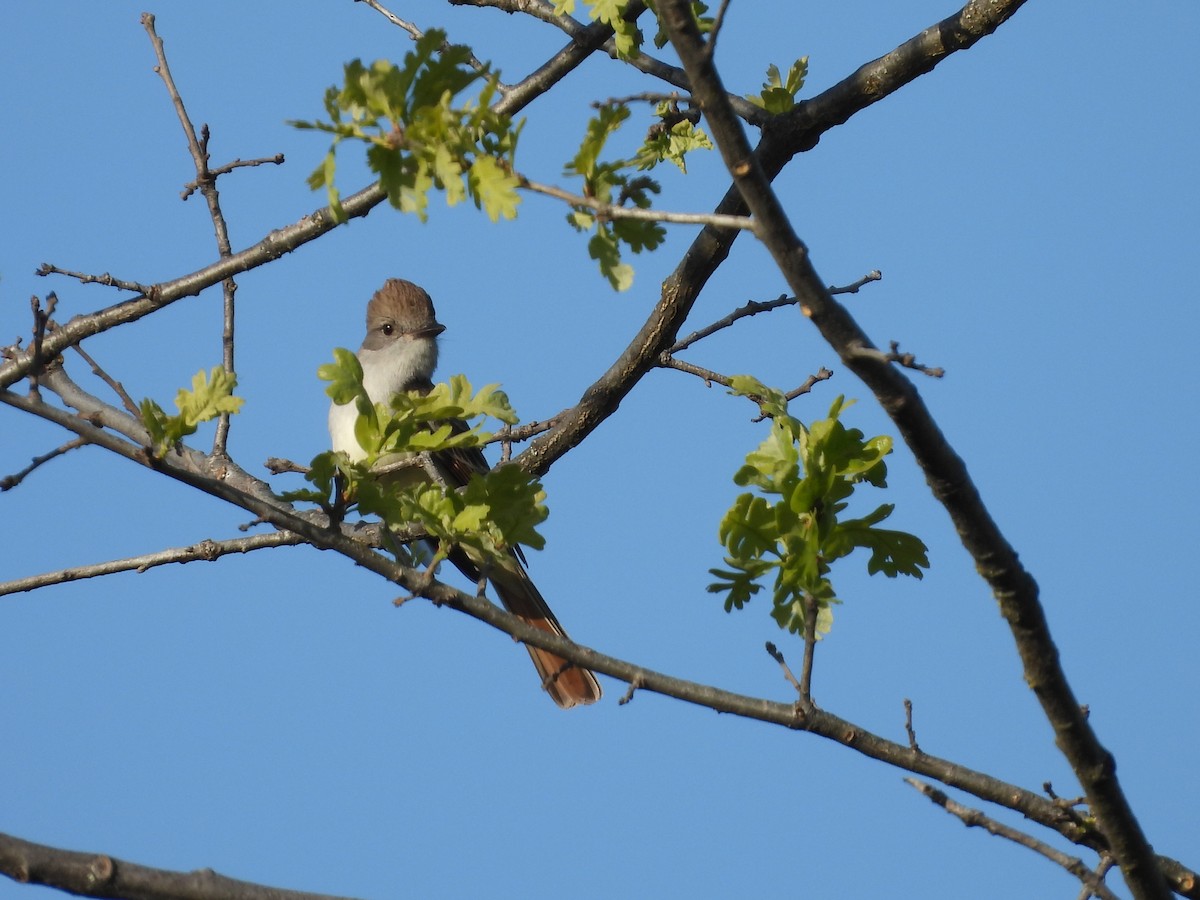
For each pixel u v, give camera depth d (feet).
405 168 21.56
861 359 21.95
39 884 21.01
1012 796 27.27
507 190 21.15
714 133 20.92
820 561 25.41
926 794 26.02
